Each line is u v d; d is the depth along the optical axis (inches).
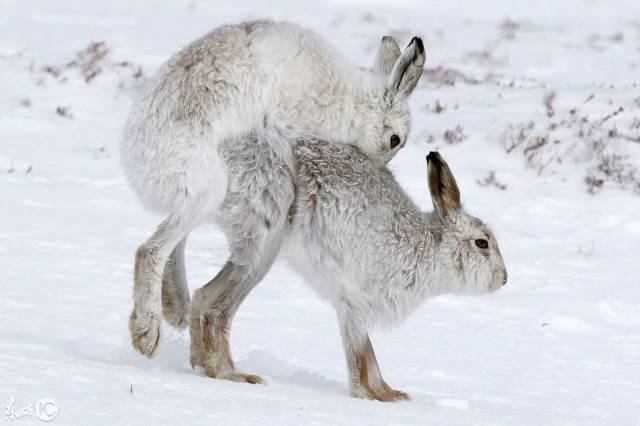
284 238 520.1
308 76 545.6
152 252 494.9
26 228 855.7
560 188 1122.7
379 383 510.6
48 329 543.5
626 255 938.7
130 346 511.5
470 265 540.7
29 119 1274.6
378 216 518.0
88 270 741.3
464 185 1108.5
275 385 490.9
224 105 511.2
